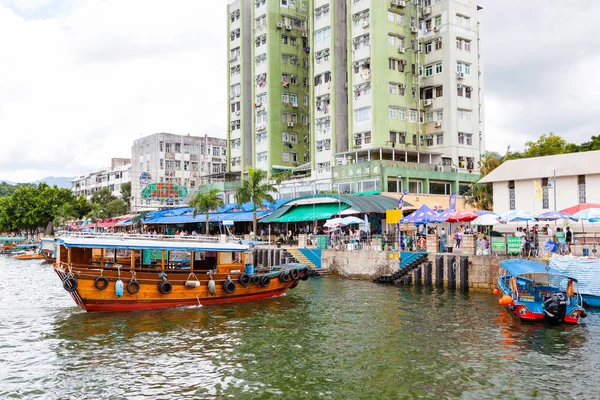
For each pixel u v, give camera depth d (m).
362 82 57.22
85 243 25.86
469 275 32.41
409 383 15.72
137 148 97.12
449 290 32.88
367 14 57.00
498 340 20.30
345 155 58.81
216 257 29.75
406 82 58.69
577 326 22.31
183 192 71.25
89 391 15.25
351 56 58.94
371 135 56.00
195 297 28.02
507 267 25.16
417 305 27.86
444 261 33.94
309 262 43.69
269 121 69.44
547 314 22.48
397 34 58.06
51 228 103.38
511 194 41.69
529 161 41.72
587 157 38.53
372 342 20.28
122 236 28.28
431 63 59.56
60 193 97.94
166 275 27.42
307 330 22.44
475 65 60.09
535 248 31.64
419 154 58.06
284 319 24.73
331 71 61.38
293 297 31.14
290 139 71.25
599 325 22.45
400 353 18.73
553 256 27.52
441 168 55.97
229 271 29.64
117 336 21.47
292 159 71.25
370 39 56.47
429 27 60.56
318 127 63.31
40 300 30.56
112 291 25.95
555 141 51.50
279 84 70.75
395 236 42.03
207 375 16.53
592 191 36.94
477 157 59.47
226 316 25.47
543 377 16.12
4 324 23.69
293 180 62.50
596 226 34.53
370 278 38.84
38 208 94.44
